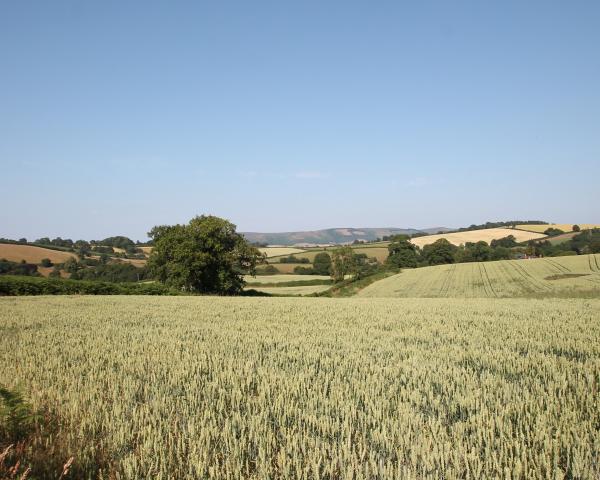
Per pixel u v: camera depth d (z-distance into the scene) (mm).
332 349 12031
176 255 54938
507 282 59875
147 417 6316
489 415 6332
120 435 5699
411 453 5055
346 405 6648
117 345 12930
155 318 20844
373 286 68750
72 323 18859
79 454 5230
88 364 10266
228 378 8523
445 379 8305
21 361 10383
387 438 5488
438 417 6375
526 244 120625
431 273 77375
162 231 62906
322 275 99438
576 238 115125
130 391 7645
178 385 8188
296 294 66312
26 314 22578
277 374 8711
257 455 5359
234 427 6027
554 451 5215
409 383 7941
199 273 55844
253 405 7012
